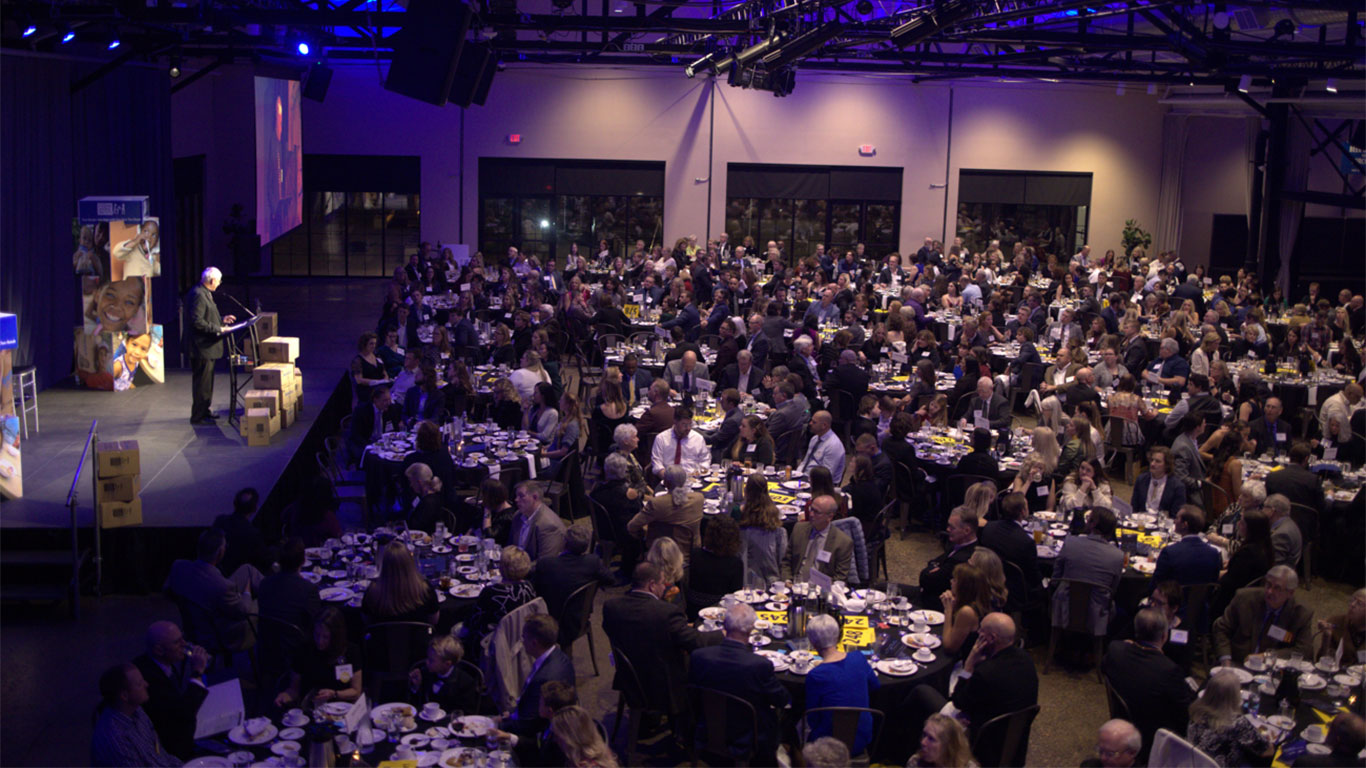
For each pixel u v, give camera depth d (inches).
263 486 438.3
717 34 610.9
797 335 660.1
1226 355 676.1
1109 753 217.0
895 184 1106.1
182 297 892.0
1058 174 1112.2
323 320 848.3
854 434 469.4
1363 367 627.8
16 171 556.1
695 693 257.0
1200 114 1048.8
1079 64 853.2
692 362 524.4
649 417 458.3
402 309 639.1
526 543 343.3
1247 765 232.5
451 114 1071.6
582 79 1072.2
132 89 718.5
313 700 251.8
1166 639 282.4
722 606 301.6
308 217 1083.3
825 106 1088.2
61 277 613.3
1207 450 457.4
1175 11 592.1
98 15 518.9
